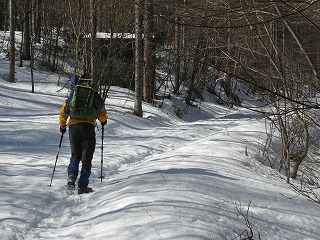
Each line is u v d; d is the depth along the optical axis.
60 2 33.09
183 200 5.48
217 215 5.06
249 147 11.33
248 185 6.98
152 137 15.48
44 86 26.91
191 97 32.25
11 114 16.41
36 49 34.59
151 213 4.91
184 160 9.03
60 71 30.73
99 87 23.14
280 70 7.27
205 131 18.56
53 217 5.36
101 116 7.20
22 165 8.34
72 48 27.25
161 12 5.35
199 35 6.79
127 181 6.63
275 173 9.48
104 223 4.79
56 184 6.93
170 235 4.25
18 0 33.31
